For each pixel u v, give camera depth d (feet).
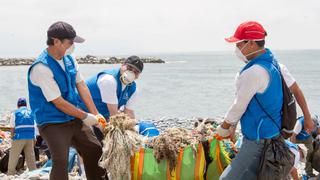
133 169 17.11
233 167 15.06
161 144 16.94
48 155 35.58
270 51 15.19
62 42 16.67
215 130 17.52
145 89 124.67
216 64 346.13
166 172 16.93
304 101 15.97
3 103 94.02
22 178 25.13
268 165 14.53
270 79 14.53
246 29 14.82
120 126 17.30
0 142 40.29
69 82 17.38
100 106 20.66
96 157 18.07
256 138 14.67
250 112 14.82
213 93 111.14
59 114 17.03
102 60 344.69
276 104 14.71
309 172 28.04
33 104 17.19
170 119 64.69
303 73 186.70
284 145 14.92
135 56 20.76
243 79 14.61
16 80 159.02
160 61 390.21
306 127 16.31
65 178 16.79
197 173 16.81
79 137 17.72
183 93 112.37
